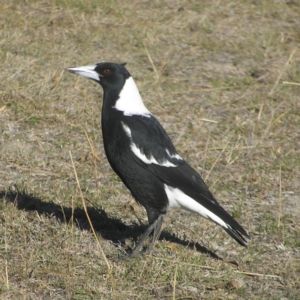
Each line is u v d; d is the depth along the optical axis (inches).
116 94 359.6
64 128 495.2
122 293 314.7
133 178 351.9
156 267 337.7
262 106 541.6
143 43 649.6
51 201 401.1
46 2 706.8
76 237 361.7
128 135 347.9
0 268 323.6
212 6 749.9
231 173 464.4
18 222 369.4
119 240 371.6
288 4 772.0
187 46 658.8
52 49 608.7
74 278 319.6
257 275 345.7
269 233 391.9
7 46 598.5
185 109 547.8
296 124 542.6
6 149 458.6
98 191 417.7
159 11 724.0
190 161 474.3
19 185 415.5
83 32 654.5
